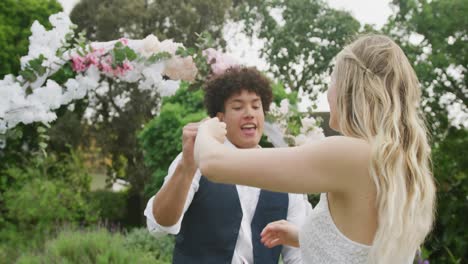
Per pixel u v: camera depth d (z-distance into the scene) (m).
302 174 1.27
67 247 5.33
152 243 6.44
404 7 6.24
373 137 1.30
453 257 5.17
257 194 2.24
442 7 5.77
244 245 2.17
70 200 9.62
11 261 6.43
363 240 1.30
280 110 3.02
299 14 16.64
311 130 3.07
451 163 5.52
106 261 4.93
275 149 1.31
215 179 1.31
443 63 5.68
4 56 10.64
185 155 1.90
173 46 2.58
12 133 2.44
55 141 14.10
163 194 1.99
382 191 1.27
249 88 2.22
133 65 2.56
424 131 1.38
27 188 9.12
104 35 15.51
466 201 5.38
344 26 15.98
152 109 15.69
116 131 15.46
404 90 1.35
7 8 10.92
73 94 2.49
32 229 8.80
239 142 2.25
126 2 15.44
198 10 16.34
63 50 2.47
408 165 1.31
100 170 18.12
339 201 1.33
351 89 1.36
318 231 1.38
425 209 1.36
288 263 2.29
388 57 1.36
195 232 2.16
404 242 1.29
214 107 2.30
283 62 16.77
